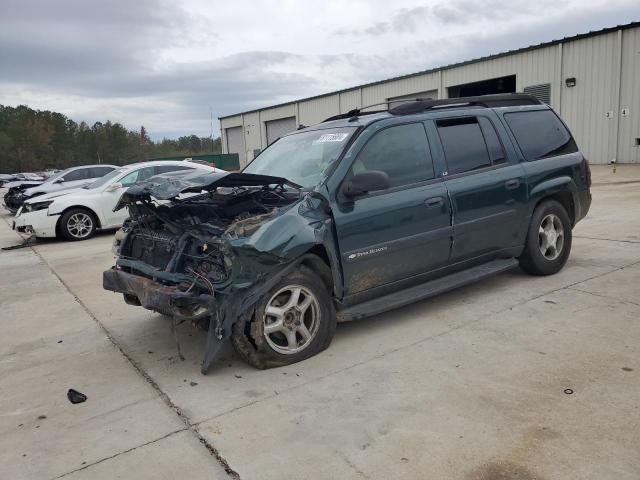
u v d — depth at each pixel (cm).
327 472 257
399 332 435
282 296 384
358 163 421
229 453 279
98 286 682
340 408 318
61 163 11181
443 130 479
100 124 12575
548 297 495
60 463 282
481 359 372
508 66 2427
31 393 374
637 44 1970
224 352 424
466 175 479
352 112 500
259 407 327
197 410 329
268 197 426
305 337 392
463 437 279
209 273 374
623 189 1366
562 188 554
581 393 316
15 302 630
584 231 805
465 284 475
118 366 411
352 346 412
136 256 450
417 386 338
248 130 4547
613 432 274
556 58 2231
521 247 532
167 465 273
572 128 2217
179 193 372
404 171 443
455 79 2678
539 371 348
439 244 455
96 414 335
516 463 254
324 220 391
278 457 273
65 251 996
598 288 510
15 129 10694
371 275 419
